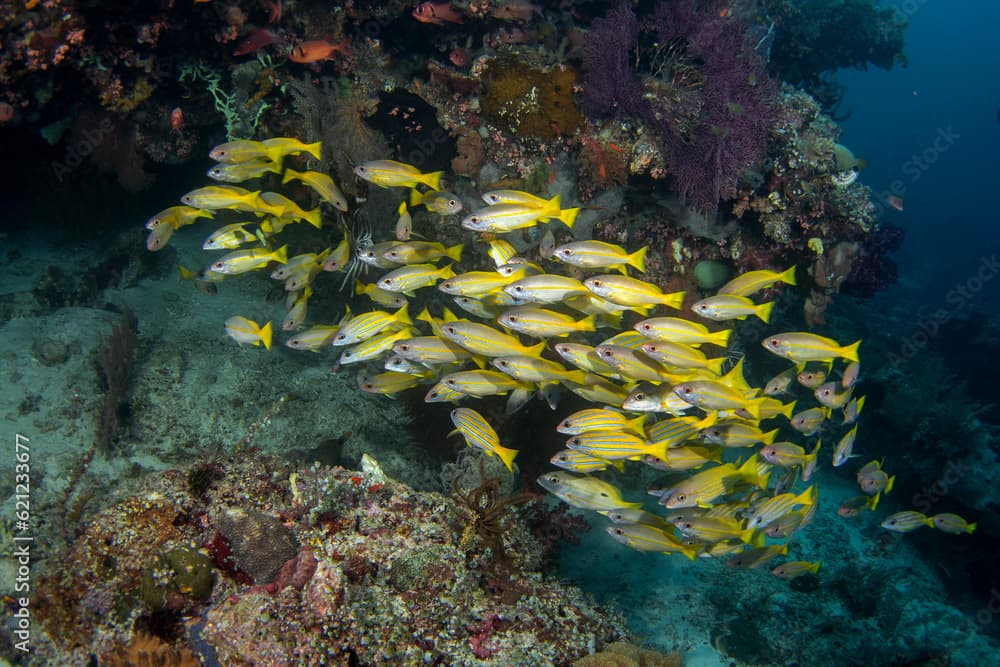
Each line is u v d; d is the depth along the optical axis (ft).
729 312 17.67
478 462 19.49
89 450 20.34
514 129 25.67
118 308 28.68
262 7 25.26
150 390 22.68
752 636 22.26
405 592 11.52
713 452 16.31
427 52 28.58
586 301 17.81
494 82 25.45
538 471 24.07
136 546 11.73
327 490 13.25
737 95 24.47
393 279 18.40
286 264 21.88
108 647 10.52
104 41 21.81
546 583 13.83
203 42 24.91
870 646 22.62
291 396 24.26
